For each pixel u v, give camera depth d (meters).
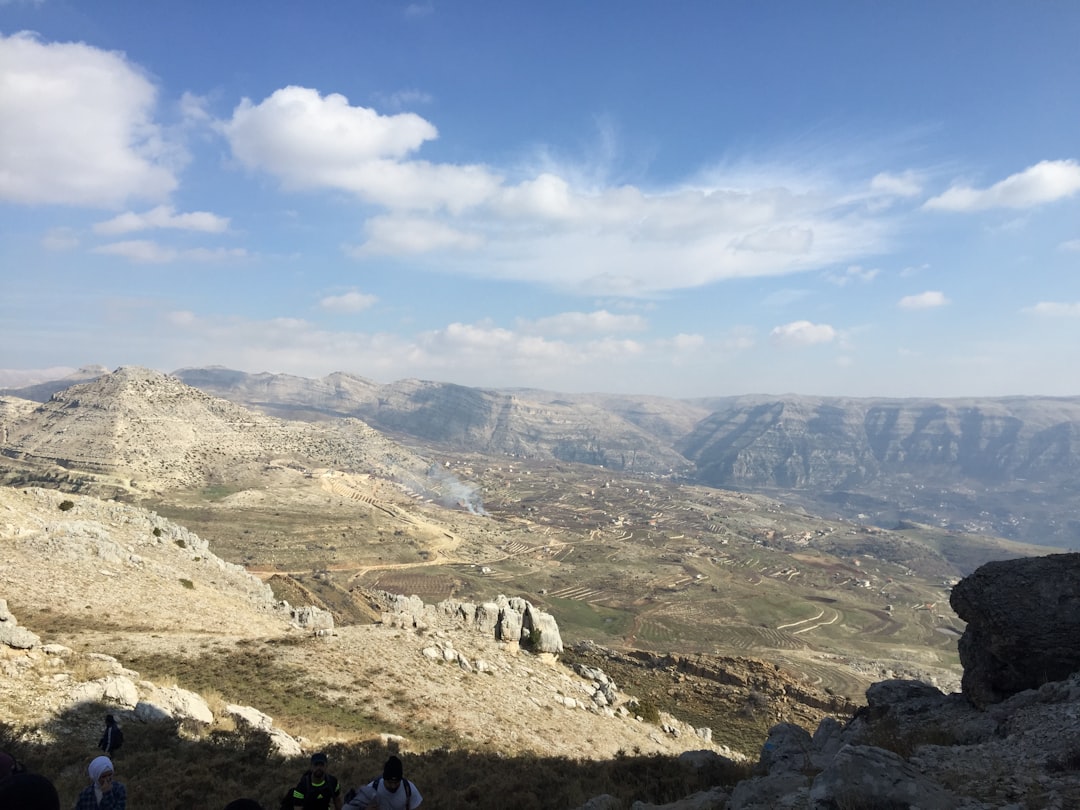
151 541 60.25
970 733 20.94
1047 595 24.80
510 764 26.70
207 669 36.22
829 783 13.48
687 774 23.94
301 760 25.08
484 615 65.12
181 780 20.73
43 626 37.38
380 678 41.53
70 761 20.80
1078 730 17.02
